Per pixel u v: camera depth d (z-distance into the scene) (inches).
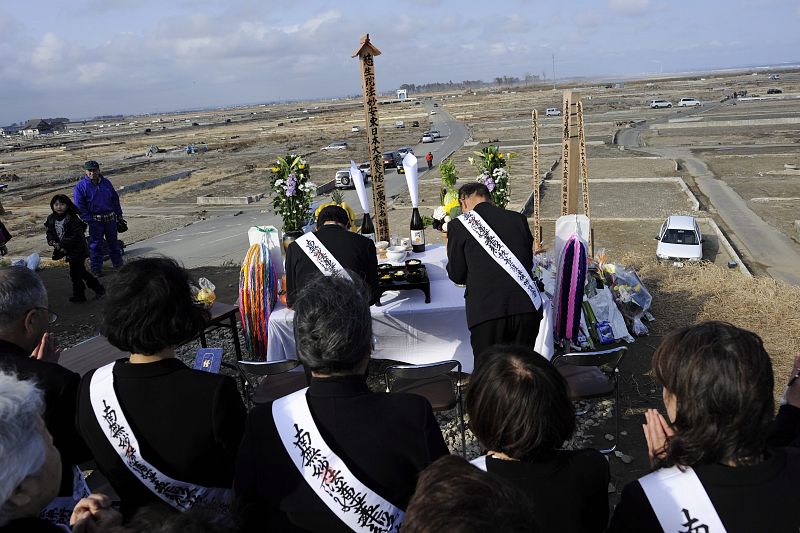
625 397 197.5
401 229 792.9
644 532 57.6
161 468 76.2
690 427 57.7
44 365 84.0
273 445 68.7
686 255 560.4
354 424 68.6
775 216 777.6
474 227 152.6
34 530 56.0
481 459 73.0
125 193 1414.9
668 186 1033.5
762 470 56.1
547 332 200.4
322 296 73.7
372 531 67.3
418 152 1909.4
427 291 201.8
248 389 164.6
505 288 149.6
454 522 38.9
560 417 68.3
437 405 147.9
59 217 344.2
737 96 3201.3
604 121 2391.7
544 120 2723.9
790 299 273.0
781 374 205.8
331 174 1503.4
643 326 250.7
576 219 219.8
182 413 75.9
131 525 51.2
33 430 56.5
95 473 154.8
